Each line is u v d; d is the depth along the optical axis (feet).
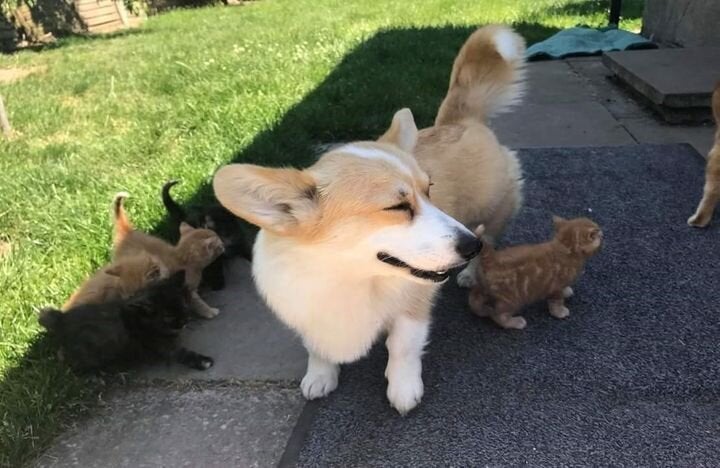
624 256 3.22
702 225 3.40
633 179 4.04
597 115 5.34
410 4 13.16
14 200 4.18
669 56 5.97
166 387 2.69
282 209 2.00
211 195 4.10
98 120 6.16
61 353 2.77
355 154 2.13
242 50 8.92
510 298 2.67
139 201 4.04
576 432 2.20
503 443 2.19
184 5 20.43
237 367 2.76
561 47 7.47
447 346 2.70
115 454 2.37
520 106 5.73
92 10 15.52
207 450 2.33
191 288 3.12
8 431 2.40
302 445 2.27
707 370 2.43
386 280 2.23
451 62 7.05
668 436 2.15
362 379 2.58
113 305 2.80
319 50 8.16
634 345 2.60
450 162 2.72
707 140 4.58
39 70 9.55
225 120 5.46
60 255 3.59
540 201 3.86
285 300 2.21
